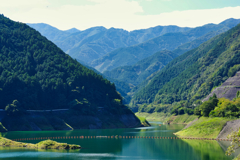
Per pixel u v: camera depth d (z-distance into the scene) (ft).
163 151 524.52
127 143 624.59
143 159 456.45
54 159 446.19
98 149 547.90
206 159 448.65
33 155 474.49
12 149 534.78
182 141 640.17
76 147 556.92
